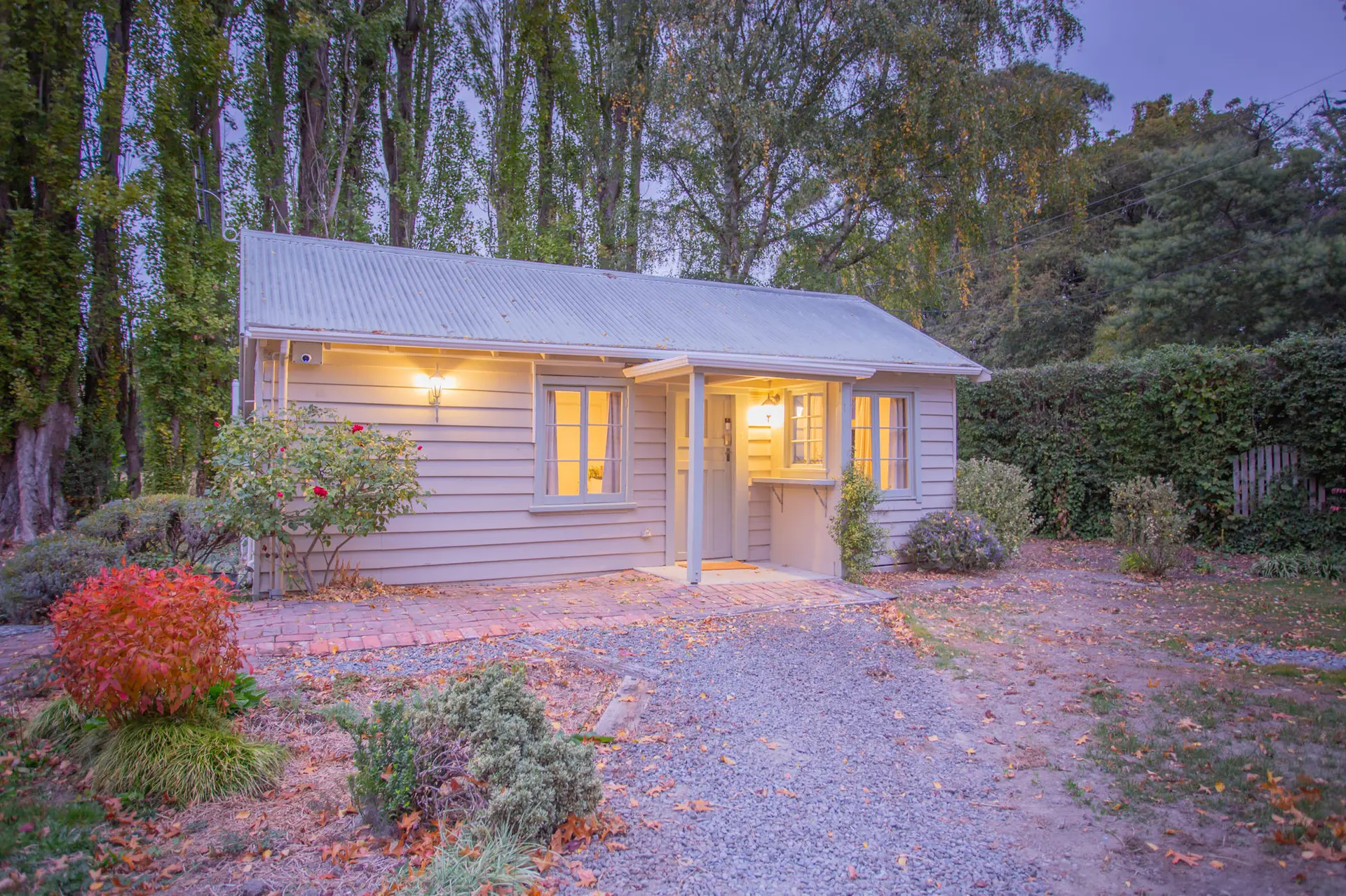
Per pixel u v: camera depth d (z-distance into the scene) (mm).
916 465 10633
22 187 13227
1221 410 11227
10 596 6785
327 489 6941
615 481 9172
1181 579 9555
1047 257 26359
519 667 4117
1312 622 7215
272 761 3621
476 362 8367
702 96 15555
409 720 3328
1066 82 16156
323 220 17094
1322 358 10008
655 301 10711
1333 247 17641
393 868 2865
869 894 2770
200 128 15484
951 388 11039
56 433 13445
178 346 14219
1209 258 20172
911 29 14492
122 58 13766
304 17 15875
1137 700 4965
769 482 10016
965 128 14914
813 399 9469
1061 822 3344
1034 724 4570
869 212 17109
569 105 19234
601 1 19031
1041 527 13812
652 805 3445
